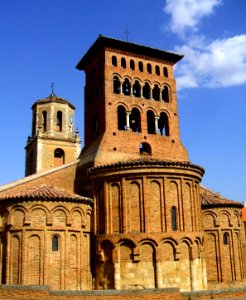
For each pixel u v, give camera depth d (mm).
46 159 68562
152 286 35781
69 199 36531
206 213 45875
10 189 40156
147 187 37812
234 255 45500
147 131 47062
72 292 28328
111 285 36469
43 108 72000
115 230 37750
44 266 34250
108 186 39031
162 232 36844
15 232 35062
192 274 37375
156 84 50000
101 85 47562
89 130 49562
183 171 39188
